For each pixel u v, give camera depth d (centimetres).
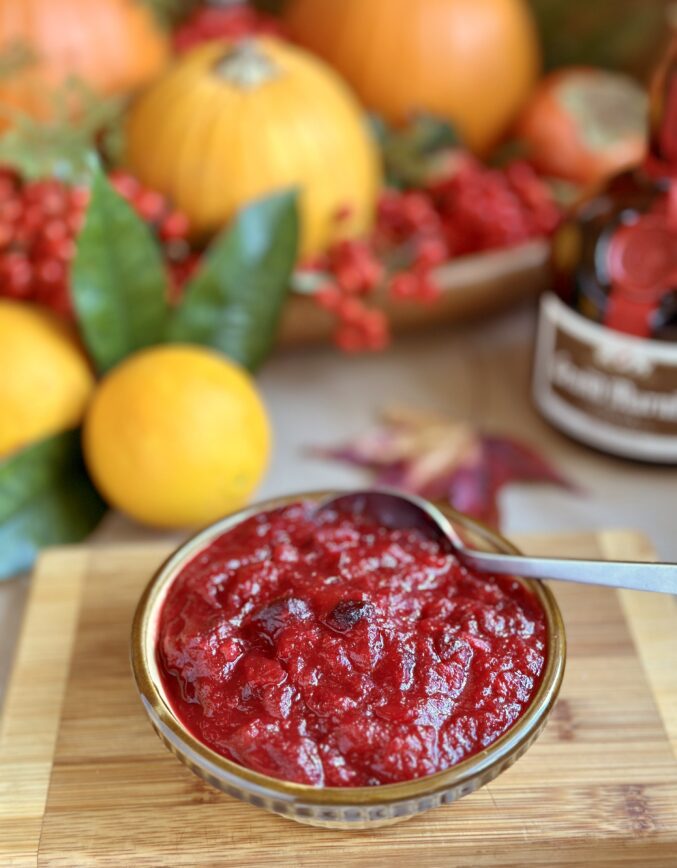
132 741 44
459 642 41
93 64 66
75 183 59
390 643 40
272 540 44
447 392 63
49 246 55
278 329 59
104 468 52
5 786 43
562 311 57
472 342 67
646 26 73
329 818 38
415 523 46
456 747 39
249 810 42
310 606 41
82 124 60
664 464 58
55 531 53
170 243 59
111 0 66
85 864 41
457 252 63
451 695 40
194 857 41
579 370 57
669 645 47
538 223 63
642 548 51
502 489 58
